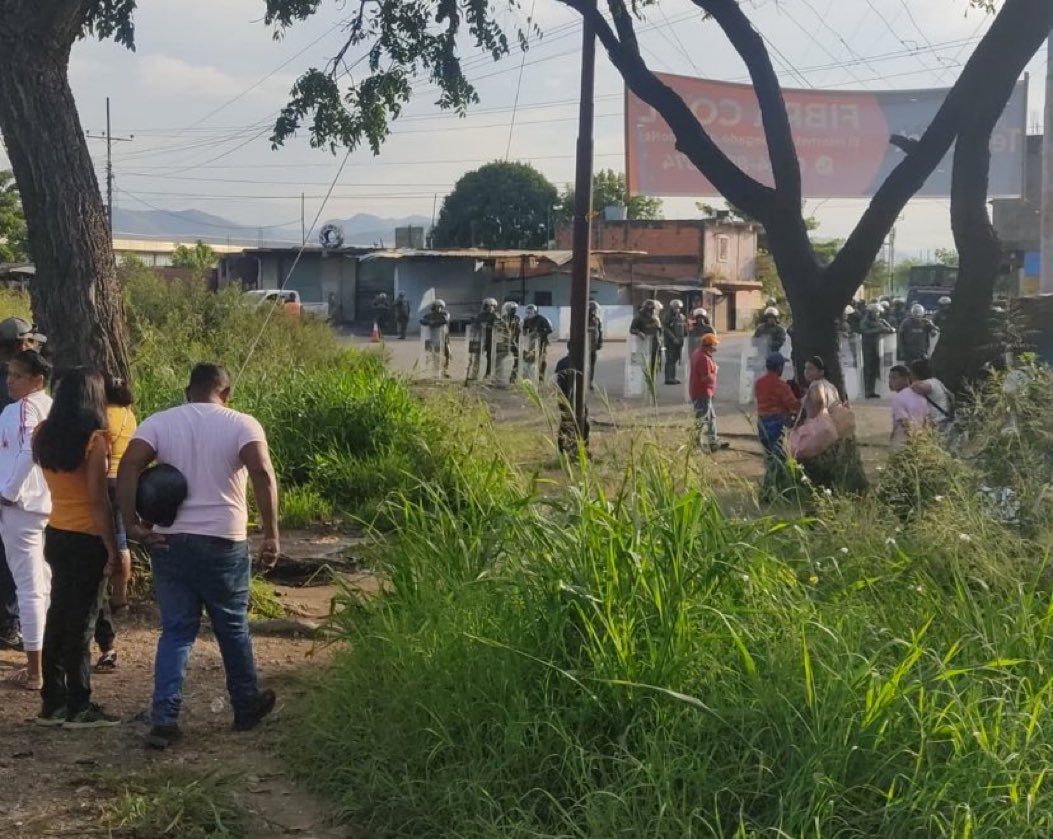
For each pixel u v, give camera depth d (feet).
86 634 19.97
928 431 22.35
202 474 19.07
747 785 14.21
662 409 26.12
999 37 39.17
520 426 33.99
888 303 104.68
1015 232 138.00
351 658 19.60
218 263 177.37
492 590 18.28
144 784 17.25
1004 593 17.52
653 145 54.08
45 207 26.61
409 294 165.99
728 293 179.83
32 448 19.90
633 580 16.74
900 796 13.67
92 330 26.91
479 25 40.75
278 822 16.37
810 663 15.16
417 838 15.61
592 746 15.58
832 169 58.75
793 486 22.63
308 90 41.11
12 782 17.53
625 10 42.78
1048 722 14.23
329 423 42.75
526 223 245.45
